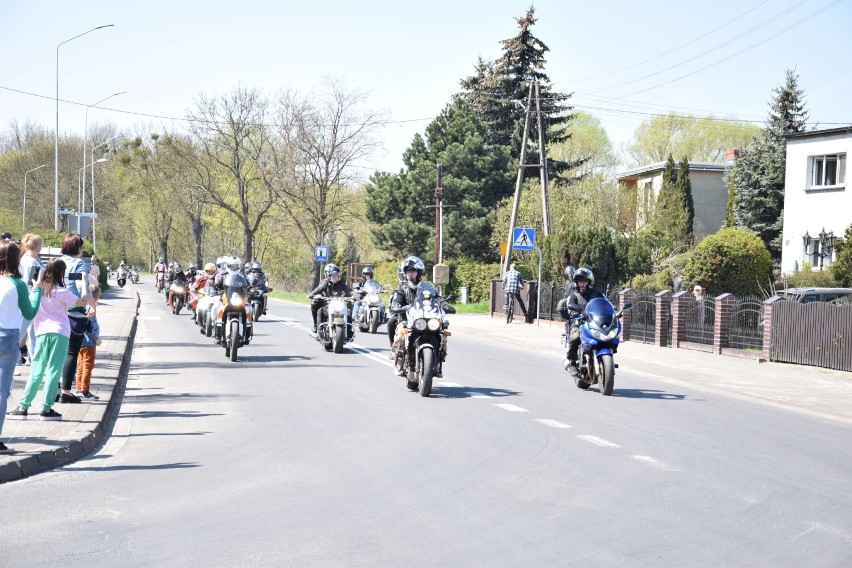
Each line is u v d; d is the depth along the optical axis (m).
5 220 81.69
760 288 30.44
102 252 92.62
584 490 7.86
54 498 7.39
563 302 15.23
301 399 13.20
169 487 7.80
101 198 93.31
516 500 7.45
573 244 36.69
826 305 19.02
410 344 13.99
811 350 19.41
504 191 61.34
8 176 90.94
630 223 52.12
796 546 6.30
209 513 6.93
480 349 23.52
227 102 67.12
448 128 62.34
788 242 38.19
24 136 101.75
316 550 6.00
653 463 9.14
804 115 53.06
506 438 10.35
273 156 68.06
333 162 64.62
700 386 16.88
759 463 9.37
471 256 60.41
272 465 8.72
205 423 11.14
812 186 37.19
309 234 70.44
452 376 16.75
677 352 23.12
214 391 13.98
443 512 7.03
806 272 33.09
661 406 13.67
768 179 46.47
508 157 62.91
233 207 76.00
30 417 10.56
